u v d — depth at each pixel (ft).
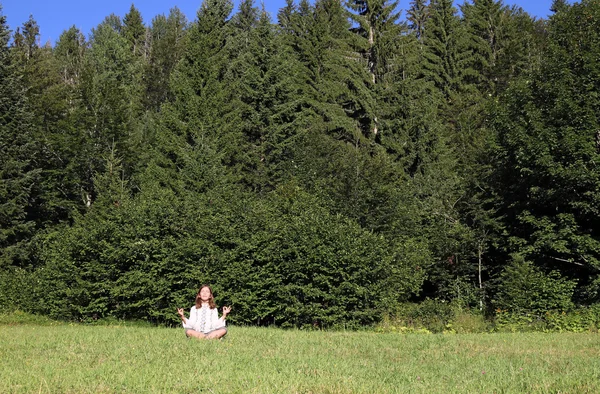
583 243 75.87
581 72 79.97
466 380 25.70
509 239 85.30
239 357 31.24
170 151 117.50
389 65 132.57
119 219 77.92
